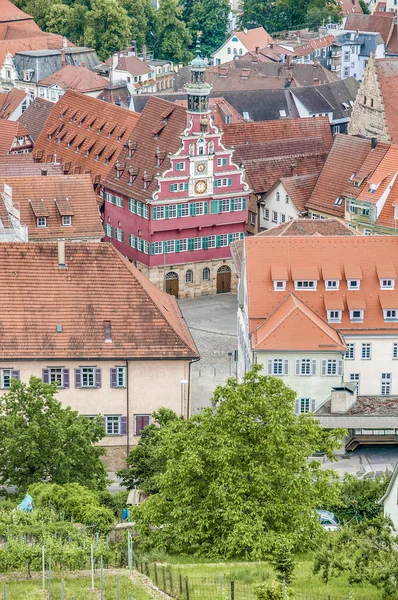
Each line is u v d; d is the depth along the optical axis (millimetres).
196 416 151125
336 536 140250
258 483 142250
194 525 144625
